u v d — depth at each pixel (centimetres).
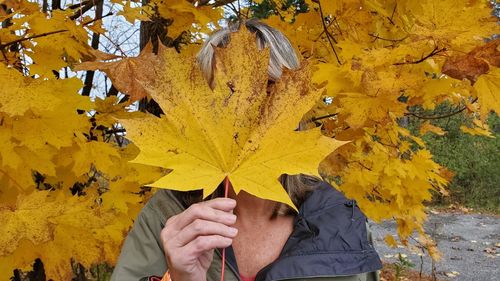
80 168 87
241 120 37
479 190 620
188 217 39
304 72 38
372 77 65
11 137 74
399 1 87
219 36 54
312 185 61
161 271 56
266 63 38
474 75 55
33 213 60
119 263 57
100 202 113
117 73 78
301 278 54
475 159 618
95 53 92
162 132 36
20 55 88
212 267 56
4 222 58
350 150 104
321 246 55
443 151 624
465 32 58
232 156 36
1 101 60
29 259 68
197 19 99
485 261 394
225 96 37
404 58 71
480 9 59
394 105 66
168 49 37
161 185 34
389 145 119
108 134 129
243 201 58
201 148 36
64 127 72
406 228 133
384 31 94
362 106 67
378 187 126
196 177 35
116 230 77
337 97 76
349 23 90
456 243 446
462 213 579
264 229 59
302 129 63
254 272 58
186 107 37
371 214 123
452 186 633
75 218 62
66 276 68
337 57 85
